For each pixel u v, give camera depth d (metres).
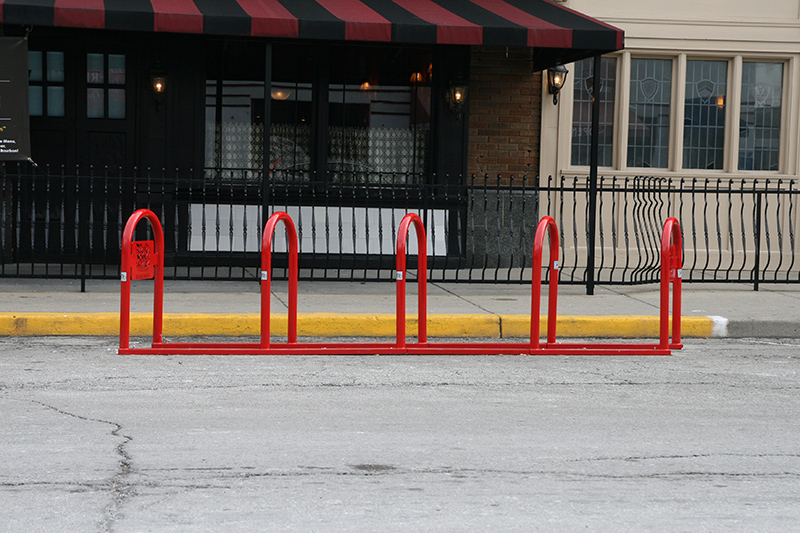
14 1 17.89
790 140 25.28
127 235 13.37
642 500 7.75
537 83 24.61
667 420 10.38
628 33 24.75
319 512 7.34
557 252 14.41
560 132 24.77
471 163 24.55
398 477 8.24
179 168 22.77
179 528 6.95
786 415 10.72
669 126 25.34
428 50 23.70
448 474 8.34
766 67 25.47
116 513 7.23
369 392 11.57
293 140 23.45
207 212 22.91
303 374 12.57
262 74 23.22
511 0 22.27
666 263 14.38
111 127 22.78
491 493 7.86
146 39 22.42
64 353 13.77
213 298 18.05
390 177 23.88
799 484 8.23
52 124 22.67
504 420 10.27
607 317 16.52
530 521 7.23
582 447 9.27
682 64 24.97
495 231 24.48
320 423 10.01
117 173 22.91
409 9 20.28
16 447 8.91
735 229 25.34
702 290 20.80
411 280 21.97
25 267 22.12
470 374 12.76
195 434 9.48
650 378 12.67
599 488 8.03
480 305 17.83
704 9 24.88
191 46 22.59
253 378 12.26
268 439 9.35
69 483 7.91
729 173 25.23
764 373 13.16
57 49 22.52
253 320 15.78
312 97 23.41
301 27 18.30
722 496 7.88
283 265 22.98
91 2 18.31
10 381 11.82
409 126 23.89
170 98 22.62
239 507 7.42
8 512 7.22
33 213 19.03
